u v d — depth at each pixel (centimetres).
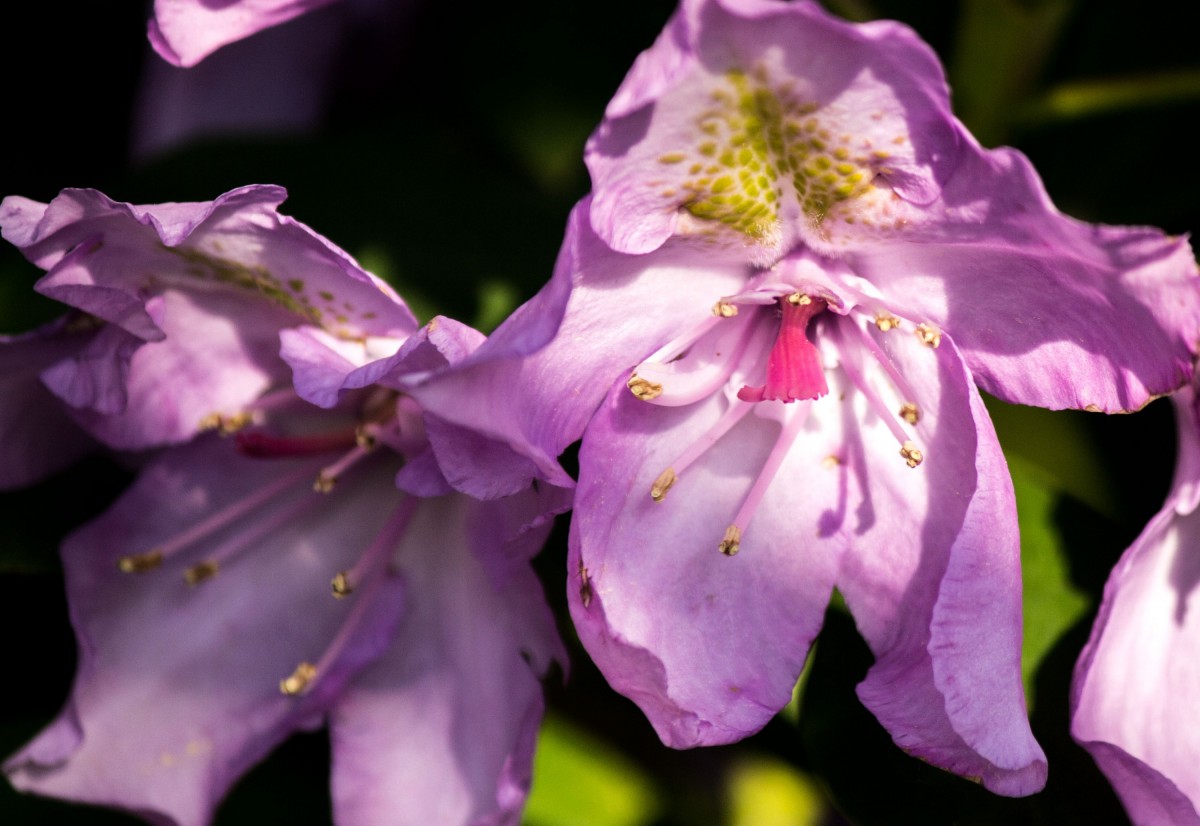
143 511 27
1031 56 29
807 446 26
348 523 28
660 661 25
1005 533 25
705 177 25
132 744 27
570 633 29
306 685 27
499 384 24
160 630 27
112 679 27
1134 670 26
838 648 27
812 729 27
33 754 27
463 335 25
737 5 24
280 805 29
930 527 26
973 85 29
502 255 29
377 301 26
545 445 25
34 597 29
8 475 27
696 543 26
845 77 24
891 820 26
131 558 27
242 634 27
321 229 29
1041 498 28
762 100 24
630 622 26
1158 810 25
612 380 26
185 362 27
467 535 27
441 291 29
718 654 26
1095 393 25
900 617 26
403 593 27
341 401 27
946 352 26
